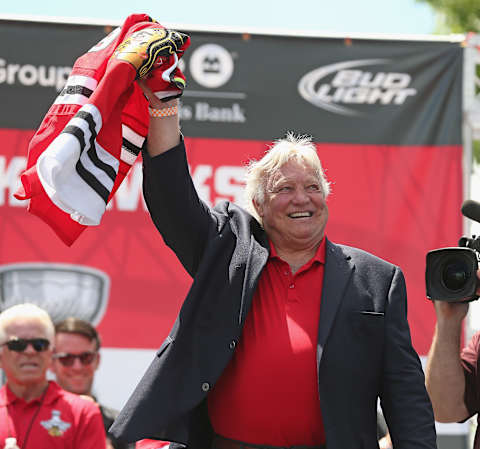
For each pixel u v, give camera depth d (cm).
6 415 950
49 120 641
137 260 1505
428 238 1535
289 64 1545
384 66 1553
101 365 1480
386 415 716
